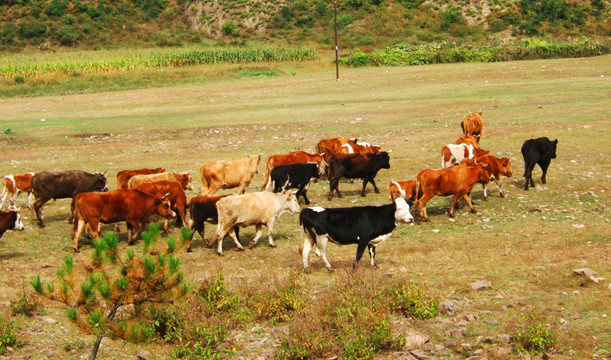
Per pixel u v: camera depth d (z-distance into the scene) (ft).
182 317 32.04
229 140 89.81
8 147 87.61
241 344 30.91
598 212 52.80
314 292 35.55
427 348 29.50
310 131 95.04
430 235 48.19
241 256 44.11
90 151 84.64
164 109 113.70
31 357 29.53
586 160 70.23
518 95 114.83
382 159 59.41
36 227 52.60
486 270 39.04
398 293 33.76
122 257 41.88
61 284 26.32
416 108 108.68
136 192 46.26
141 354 29.81
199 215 44.83
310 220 38.34
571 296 33.99
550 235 46.73
